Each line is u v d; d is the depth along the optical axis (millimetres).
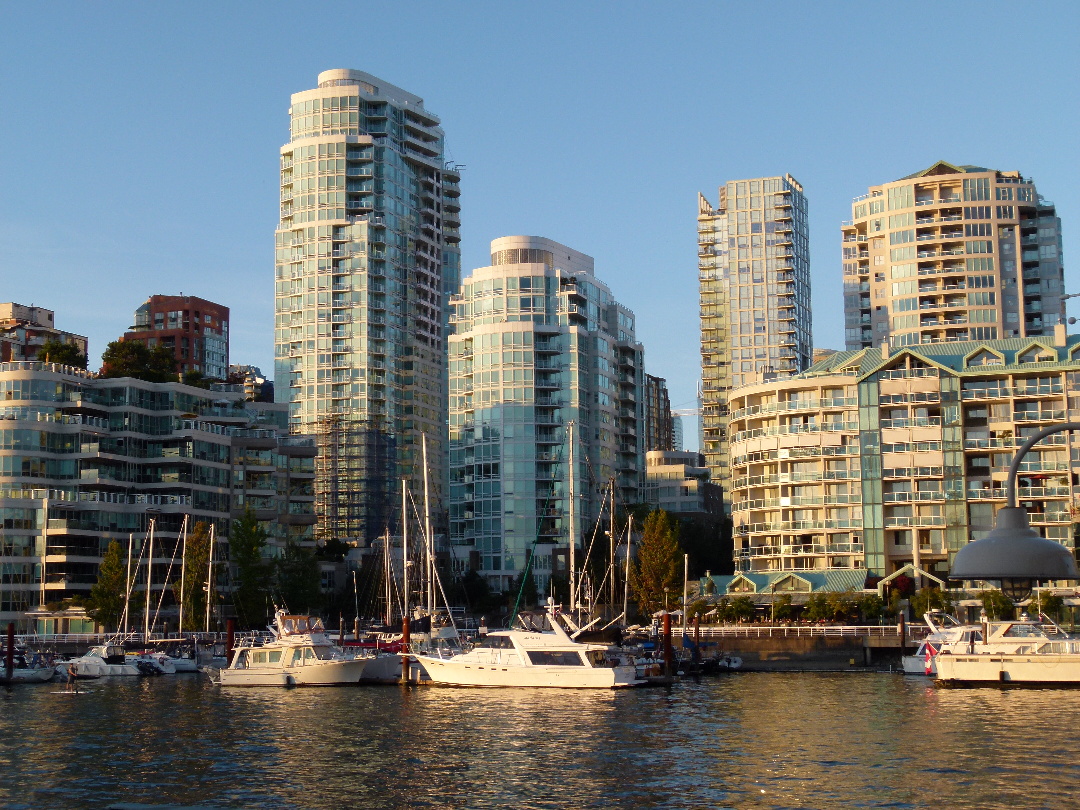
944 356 164125
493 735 73188
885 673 123875
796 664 133875
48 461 178750
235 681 111188
